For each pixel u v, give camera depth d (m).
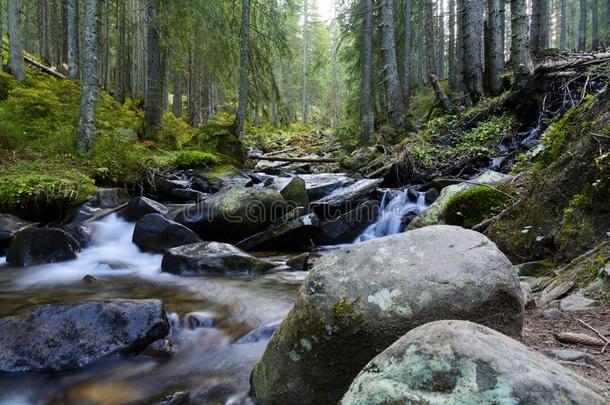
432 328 1.54
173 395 2.93
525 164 6.67
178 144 13.84
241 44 14.63
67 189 8.33
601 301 3.07
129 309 3.60
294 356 2.38
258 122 28.17
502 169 9.17
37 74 17.95
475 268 2.30
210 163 12.50
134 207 7.91
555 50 12.34
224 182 11.10
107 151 10.68
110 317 3.51
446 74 35.16
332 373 2.27
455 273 2.29
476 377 1.31
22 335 3.30
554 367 1.38
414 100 20.95
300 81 46.19
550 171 4.77
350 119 21.30
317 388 2.30
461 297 2.21
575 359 2.36
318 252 7.55
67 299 4.65
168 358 3.45
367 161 13.11
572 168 4.40
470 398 1.28
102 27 22.73
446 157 10.61
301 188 8.47
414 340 1.50
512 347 1.44
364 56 15.53
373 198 9.54
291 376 2.38
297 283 5.43
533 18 14.11
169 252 5.97
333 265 2.50
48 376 3.14
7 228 6.91
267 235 7.51
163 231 6.87
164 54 16.55
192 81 22.58
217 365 3.35
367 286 2.32
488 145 10.41
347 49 21.44
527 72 10.45
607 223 3.83
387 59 14.99
